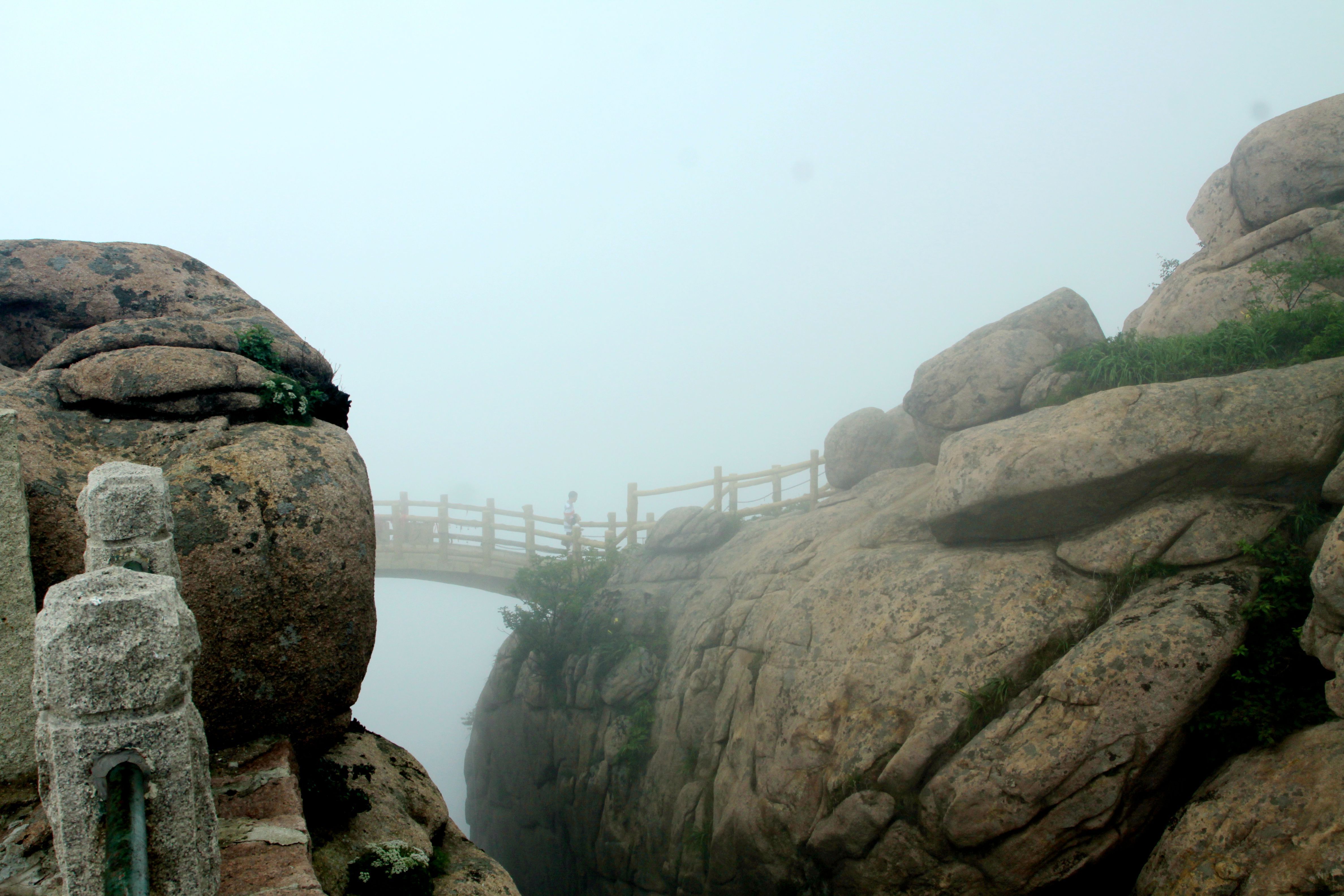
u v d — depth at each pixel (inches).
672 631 829.8
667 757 724.7
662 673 796.0
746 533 874.1
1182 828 382.3
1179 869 368.8
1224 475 471.8
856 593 593.3
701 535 918.4
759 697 616.4
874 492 770.8
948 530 564.7
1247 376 479.5
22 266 388.5
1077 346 676.1
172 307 406.3
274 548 296.8
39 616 141.5
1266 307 565.9
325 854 273.0
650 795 722.2
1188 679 406.0
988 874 437.4
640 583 941.8
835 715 539.5
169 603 146.9
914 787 474.3
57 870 200.5
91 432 307.0
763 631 668.1
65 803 135.2
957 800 440.8
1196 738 409.4
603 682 837.8
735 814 592.4
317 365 425.1
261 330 369.7
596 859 770.2
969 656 490.0
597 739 818.2
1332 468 446.0
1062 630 473.1
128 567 172.7
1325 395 451.8
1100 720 414.9
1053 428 510.6
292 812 256.2
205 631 284.0
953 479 546.9
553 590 963.3
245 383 338.3
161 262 421.4
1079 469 482.3
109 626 139.3
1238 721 391.5
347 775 315.6
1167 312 651.5
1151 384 500.1
